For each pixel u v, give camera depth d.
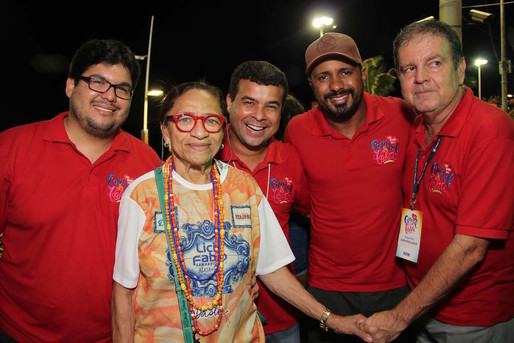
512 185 2.27
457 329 2.54
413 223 2.70
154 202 1.96
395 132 3.00
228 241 1.99
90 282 2.34
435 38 2.40
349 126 3.02
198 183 2.05
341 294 3.10
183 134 1.96
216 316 1.93
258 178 2.93
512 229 2.43
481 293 2.48
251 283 2.19
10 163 2.32
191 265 1.92
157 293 1.91
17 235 2.37
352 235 2.98
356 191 2.96
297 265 3.38
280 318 2.91
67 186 2.35
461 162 2.40
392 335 2.48
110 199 2.42
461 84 2.51
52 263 2.30
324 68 2.94
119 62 2.42
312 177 3.07
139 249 1.93
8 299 2.42
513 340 2.54
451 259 2.32
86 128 2.42
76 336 2.37
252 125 2.78
